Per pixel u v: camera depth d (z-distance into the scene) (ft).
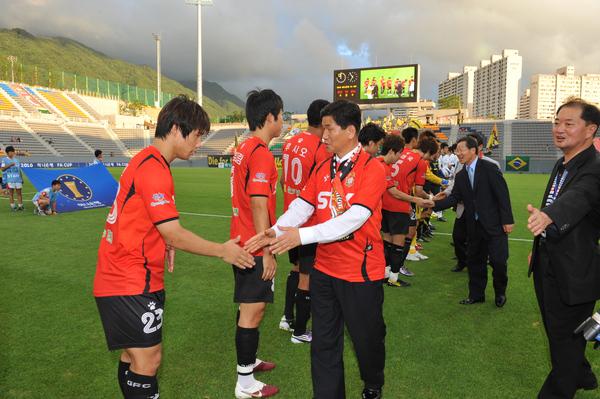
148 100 327.67
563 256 7.80
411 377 10.24
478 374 10.42
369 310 7.95
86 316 13.84
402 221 17.35
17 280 17.65
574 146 7.95
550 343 8.41
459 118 165.89
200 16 138.00
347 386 10.02
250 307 9.27
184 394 9.48
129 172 6.68
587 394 9.74
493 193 14.58
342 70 140.36
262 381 10.10
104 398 9.27
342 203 7.78
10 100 191.83
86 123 193.26
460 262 20.11
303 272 11.77
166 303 15.24
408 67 131.95
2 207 40.88
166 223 6.48
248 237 9.37
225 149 183.62
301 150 11.68
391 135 16.42
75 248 23.66
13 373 10.25
